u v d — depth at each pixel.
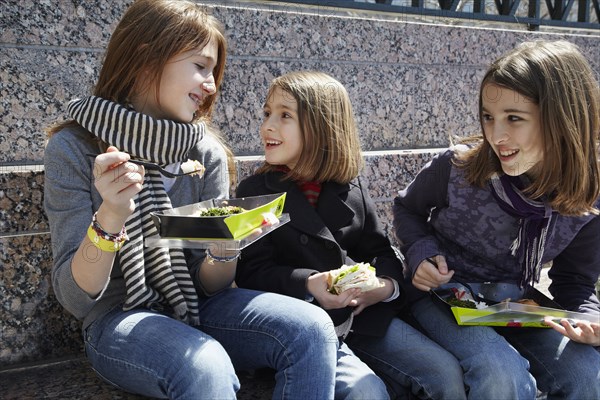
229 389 1.69
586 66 2.08
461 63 3.51
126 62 1.96
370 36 3.20
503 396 1.95
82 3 2.52
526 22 4.08
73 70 2.53
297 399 1.80
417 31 3.34
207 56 2.02
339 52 3.12
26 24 2.43
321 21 3.06
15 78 2.42
